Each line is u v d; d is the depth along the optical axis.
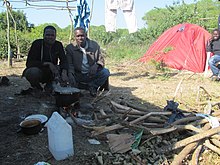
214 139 3.53
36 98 5.65
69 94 4.46
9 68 10.44
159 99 5.85
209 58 8.52
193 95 6.18
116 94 6.24
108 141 3.62
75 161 3.25
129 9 8.78
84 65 5.73
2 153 3.41
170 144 3.56
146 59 11.08
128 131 3.87
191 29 10.41
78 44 5.61
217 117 4.23
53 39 5.40
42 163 3.01
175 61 10.12
